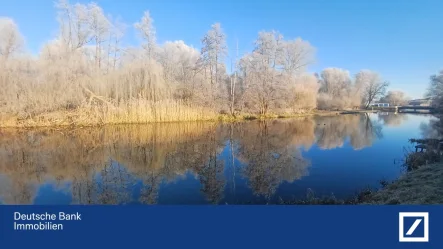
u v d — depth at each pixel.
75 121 29.80
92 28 40.25
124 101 33.34
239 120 38.66
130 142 21.67
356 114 53.62
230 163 15.46
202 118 37.09
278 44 47.78
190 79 39.78
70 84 31.27
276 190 10.78
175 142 21.77
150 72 35.28
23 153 17.97
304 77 54.19
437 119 40.97
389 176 12.24
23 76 30.56
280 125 32.88
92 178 12.89
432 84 52.91
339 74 71.19
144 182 12.23
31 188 11.56
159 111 33.81
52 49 34.34
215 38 41.50
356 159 15.73
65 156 17.16
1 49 32.91
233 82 43.47
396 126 31.66
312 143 21.33
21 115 28.83
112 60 42.22
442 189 8.70
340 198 9.64
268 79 42.16
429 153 14.25
